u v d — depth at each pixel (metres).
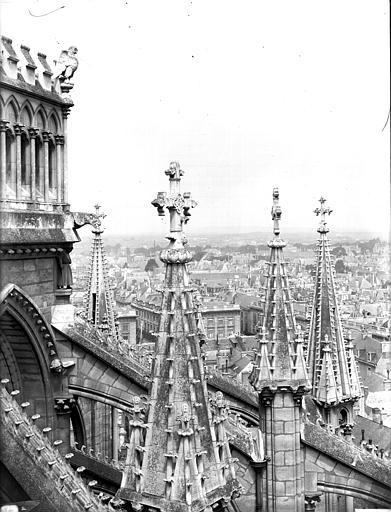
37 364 28.20
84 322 30.52
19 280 26.86
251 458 25.81
